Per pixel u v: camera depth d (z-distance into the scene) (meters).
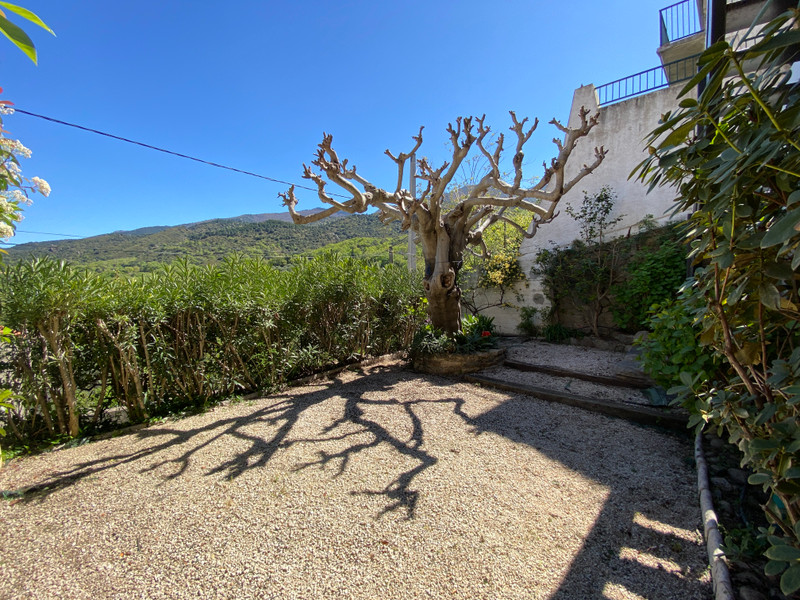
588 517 2.35
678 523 2.27
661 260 6.80
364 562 2.00
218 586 1.86
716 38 3.47
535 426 3.81
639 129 7.49
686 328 3.25
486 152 5.52
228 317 4.67
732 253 1.21
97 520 2.39
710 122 1.17
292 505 2.51
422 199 5.73
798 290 1.33
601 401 4.26
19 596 1.82
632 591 1.78
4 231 2.28
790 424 1.23
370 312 6.66
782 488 1.27
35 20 0.65
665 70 9.05
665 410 3.92
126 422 4.04
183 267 4.50
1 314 3.27
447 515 2.38
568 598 1.75
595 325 7.68
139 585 1.87
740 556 1.85
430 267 6.43
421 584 1.85
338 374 6.02
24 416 3.55
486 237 9.88
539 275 8.64
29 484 2.84
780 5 3.19
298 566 1.98
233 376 4.76
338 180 4.94
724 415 1.65
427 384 5.38
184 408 4.40
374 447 3.37
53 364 3.57
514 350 7.13
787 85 1.61
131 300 4.00
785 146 1.03
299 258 5.97
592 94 8.05
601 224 7.75
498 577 1.88
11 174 2.31
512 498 2.56
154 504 2.55
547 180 5.13
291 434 3.66
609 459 3.10
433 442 3.46
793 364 1.20
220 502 2.55
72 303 3.57
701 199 1.33
